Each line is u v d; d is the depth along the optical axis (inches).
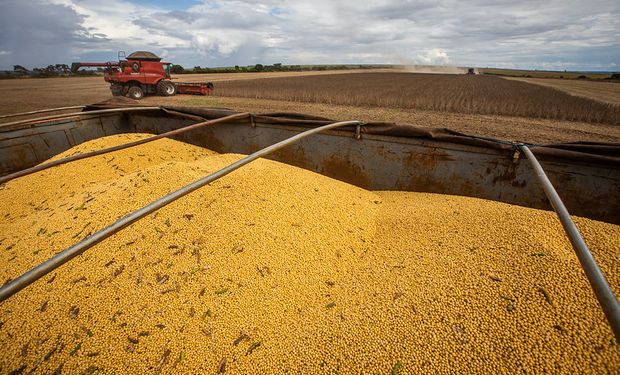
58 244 94.4
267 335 73.9
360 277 88.0
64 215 109.0
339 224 110.2
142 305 77.0
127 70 671.8
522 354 58.4
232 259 88.4
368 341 67.4
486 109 570.6
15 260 92.3
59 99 733.3
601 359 54.7
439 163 133.7
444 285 75.7
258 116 174.4
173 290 80.0
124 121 232.7
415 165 139.4
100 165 170.4
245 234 95.5
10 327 75.0
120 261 86.6
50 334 72.8
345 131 151.0
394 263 89.6
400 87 1091.9
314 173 150.9
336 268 93.8
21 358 69.4
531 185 117.4
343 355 66.2
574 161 108.0
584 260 48.2
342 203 123.3
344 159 156.6
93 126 214.7
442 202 124.0
